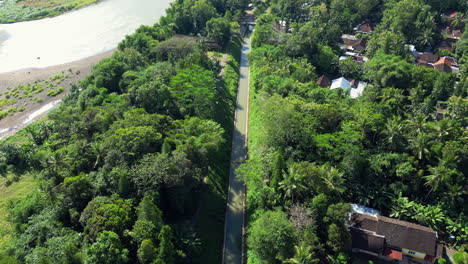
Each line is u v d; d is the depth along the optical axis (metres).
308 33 160.25
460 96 121.50
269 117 106.19
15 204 92.88
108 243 69.19
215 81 148.75
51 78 165.75
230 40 197.00
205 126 111.62
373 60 147.75
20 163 114.19
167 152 92.94
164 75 138.00
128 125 101.50
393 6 188.50
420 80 133.50
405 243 82.00
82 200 84.00
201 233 91.94
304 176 86.81
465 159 96.44
